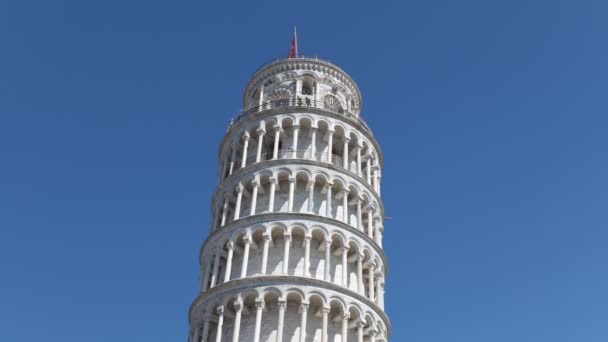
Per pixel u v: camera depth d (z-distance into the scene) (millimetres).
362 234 57344
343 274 54125
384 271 60094
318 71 72812
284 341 49906
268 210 56812
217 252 56281
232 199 60594
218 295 52750
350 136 64812
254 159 63562
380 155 68625
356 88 76000
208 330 52094
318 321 51562
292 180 58656
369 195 61812
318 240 55969
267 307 51656
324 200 58938
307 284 51500
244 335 50938
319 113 64375
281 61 73375
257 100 73812
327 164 59844
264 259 53531
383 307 57125
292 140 63125
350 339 52531
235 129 66000
